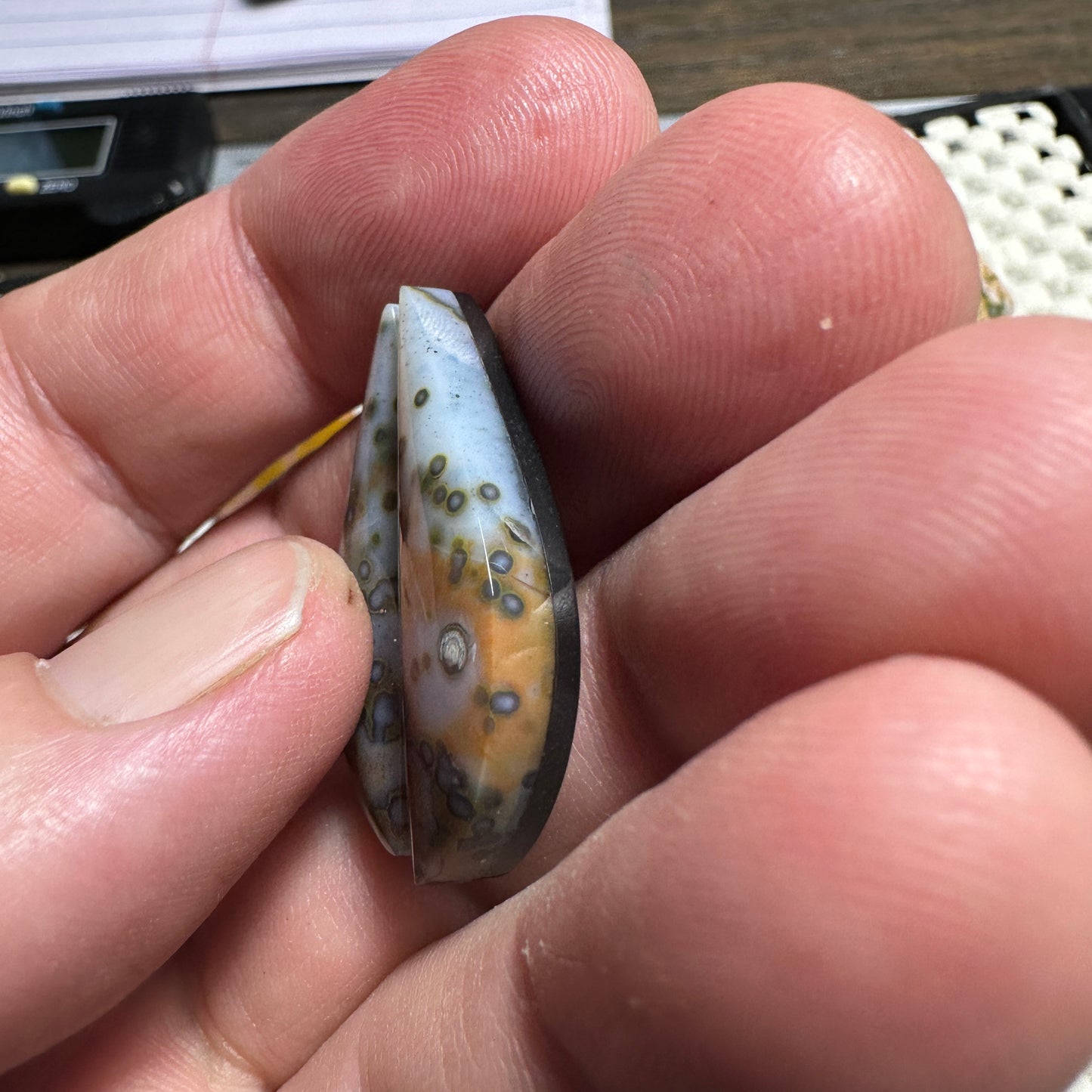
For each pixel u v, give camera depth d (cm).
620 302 6
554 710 6
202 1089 7
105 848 5
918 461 5
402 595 6
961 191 11
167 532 9
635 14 13
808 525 5
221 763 6
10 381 8
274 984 7
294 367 8
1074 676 5
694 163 6
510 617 6
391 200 7
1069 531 5
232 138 12
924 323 6
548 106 7
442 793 6
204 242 8
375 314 8
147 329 8
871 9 13
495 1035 5
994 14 13
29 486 8
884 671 5
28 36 12
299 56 12
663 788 5
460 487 6
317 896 7
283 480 9
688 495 7
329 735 6
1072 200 10
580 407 7
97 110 12
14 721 6
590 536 7
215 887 6
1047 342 5
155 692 6
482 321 7
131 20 12
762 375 6
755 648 6
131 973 6
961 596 5
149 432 8
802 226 6
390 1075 6
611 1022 5
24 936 5
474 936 6
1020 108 11
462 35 8
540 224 7
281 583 6
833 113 6
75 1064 7
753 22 13
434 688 6
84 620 9
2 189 11
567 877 5
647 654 6
